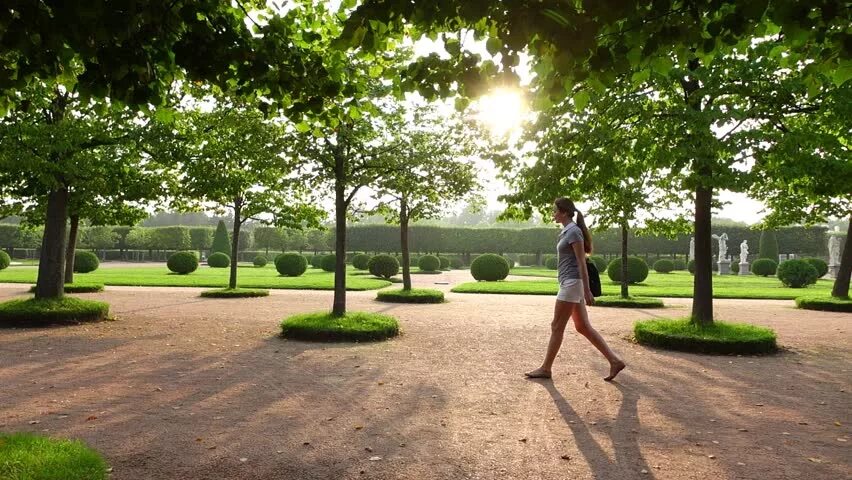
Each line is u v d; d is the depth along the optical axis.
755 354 8.27
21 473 3.10
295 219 18.08
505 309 14.73
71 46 3.00
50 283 11.21
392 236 53.81
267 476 3.49
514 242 53.62
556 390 5.85
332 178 10.21
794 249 46.84
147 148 11.10
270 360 7.42
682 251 49.09
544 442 4.19
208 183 11.32
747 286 25.91
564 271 6.27
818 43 3.47
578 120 8.96
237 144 11.31
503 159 9.57
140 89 3.38
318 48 4.54
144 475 3.48
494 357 7.76
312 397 5.49
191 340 9.04
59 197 11.36
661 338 8.66
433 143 10.57
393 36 3.90
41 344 8.51
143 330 10.09
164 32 3.40
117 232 55.47
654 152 8.32
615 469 3.67
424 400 5.40
